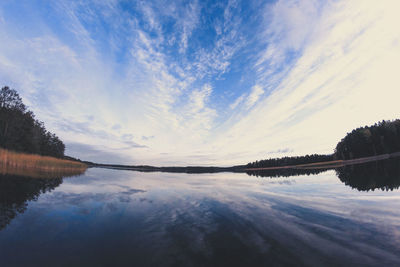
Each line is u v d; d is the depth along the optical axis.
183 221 7.17
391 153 69.69
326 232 5.75
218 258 4.34
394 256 4.25
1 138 34.66
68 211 7.85
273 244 5.05
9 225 5.98
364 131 74.94
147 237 5.58
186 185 19.55
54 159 32.25
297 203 9.88
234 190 15.44
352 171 30.56
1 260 4.05
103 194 12.27
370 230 5.77
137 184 19.34
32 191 11.31
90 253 4.52
